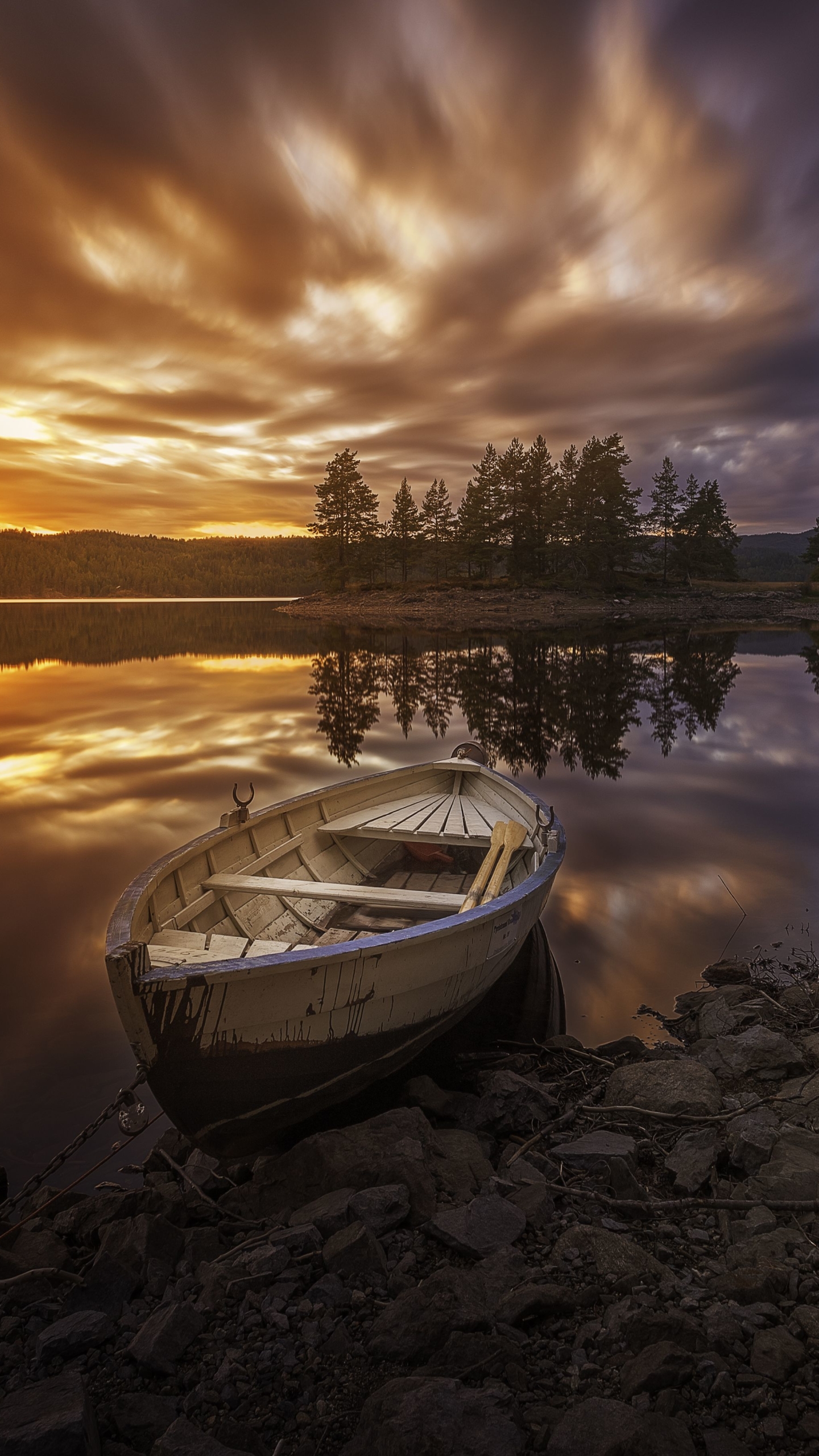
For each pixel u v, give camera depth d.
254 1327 2.91
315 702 25.45
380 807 8.32
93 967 6.73
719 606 84.94
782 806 12.41
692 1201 3.67
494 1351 2.65
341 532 103.38
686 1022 5.93
